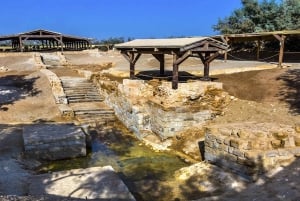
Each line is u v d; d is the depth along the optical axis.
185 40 15.02
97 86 21.23
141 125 14.70
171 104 13.90
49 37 36.84
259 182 8.19
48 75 22.67
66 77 23.19
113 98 18.27
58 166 11.43
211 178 9.20
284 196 7.13
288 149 8.84
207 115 13.73
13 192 8.16
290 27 28.28
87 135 13.63
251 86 16.42
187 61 27.61
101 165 11.50
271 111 13.22
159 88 15.23
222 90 15.19
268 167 8.57
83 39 40.81
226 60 25.56
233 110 14.05
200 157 11.62
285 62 23.19
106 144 14.02
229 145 9.25
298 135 9.19
